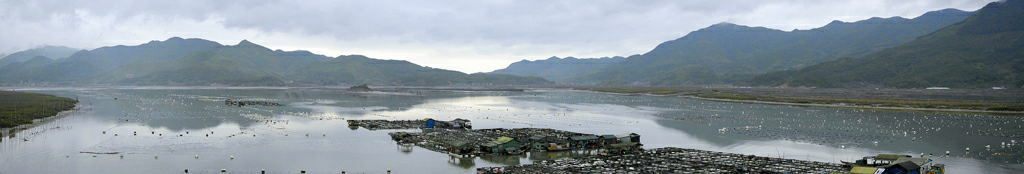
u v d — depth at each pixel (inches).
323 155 3878.0
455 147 3902.6
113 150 4023.1
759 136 5098.4
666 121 6737.2
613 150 3993.6
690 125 6210.6
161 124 5984.3
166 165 3432.6
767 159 3590.1
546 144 4131.4
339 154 3927.2
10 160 3585.1
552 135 4911.4
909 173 2898.6
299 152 4005.9
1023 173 3174.2
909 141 4640.8
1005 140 4628.4
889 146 4357.8
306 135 5029.5
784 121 6604.3
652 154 3833.7
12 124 5531.5
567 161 3531.0
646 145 4503.0
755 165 3351.4
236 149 4124.0
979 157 3754.9
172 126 5767.7
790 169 3191.4
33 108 7544.3
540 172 3144.7
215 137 4835.1
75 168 3331.7
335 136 4972.9
